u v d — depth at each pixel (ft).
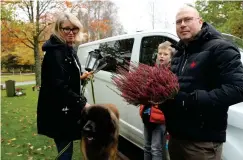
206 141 6.63
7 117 26.55
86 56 20.88
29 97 44.21
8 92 45.16
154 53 13.01
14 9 51.49
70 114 9.57
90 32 79.51
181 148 7.06
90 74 12.36
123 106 15.03
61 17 9.50
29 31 58.23
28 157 15.05
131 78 6.93
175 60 7.75
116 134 10.68
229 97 6.00
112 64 16.58
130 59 14.70
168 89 6.27
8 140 18.28
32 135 19.67
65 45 9.48
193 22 6.90
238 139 8.54
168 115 7.03
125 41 15.87
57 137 9.57
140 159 14.83
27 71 152.46
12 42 59.82
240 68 6.16
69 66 9.48
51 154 15.55
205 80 6.63
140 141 13.58
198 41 6.83
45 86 9.41
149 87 6.49
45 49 9.29
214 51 6.47
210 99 6.12
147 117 10.66
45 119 9.52
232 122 8.78
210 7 40.50
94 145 10.23
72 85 9.73
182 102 6.36
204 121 6.55
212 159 6.70
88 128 9.72
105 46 17.95
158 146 10.82
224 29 35.58
